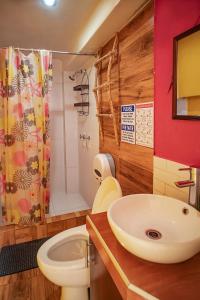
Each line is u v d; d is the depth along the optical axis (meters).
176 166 1.14
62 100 3.28
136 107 1.52
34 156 2.25
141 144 1.49
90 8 1.68
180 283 0.65
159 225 0.98
